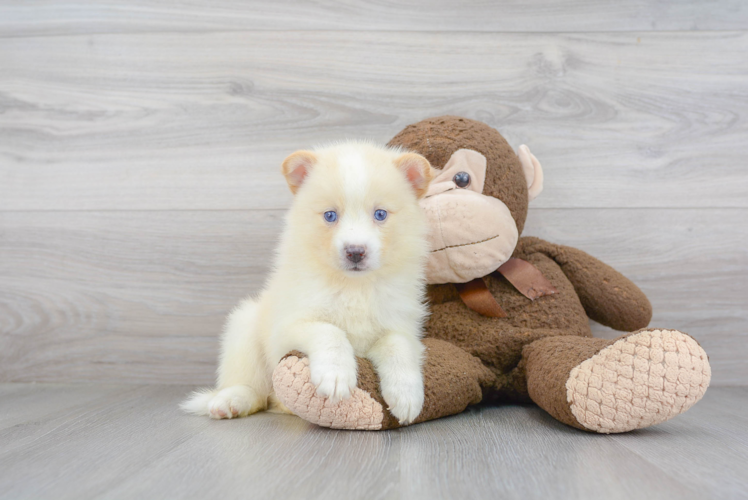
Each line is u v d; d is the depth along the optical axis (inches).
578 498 35.7
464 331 66.7
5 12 86.0
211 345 84.9
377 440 49.3
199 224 85.3
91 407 66.7
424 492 36.6
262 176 85.0
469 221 62.9
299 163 60.4
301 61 84.4
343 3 83.7
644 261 82.7
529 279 68.0
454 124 70.4
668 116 82.8
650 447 47.3
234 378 64.7
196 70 85.2
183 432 53.1
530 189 73.0
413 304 61.1
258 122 84.9
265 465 42.3
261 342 63.3
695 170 82.5
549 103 83.2
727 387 80.9
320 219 56.9
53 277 85.8
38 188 86.3
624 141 83.0
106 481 39.0
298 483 38.3
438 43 83.5
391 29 83.7
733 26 82.0
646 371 48.8
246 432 52.8
